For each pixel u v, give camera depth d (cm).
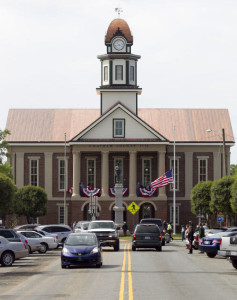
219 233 4347
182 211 8944
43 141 8950
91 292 2289
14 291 2355
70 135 9138
